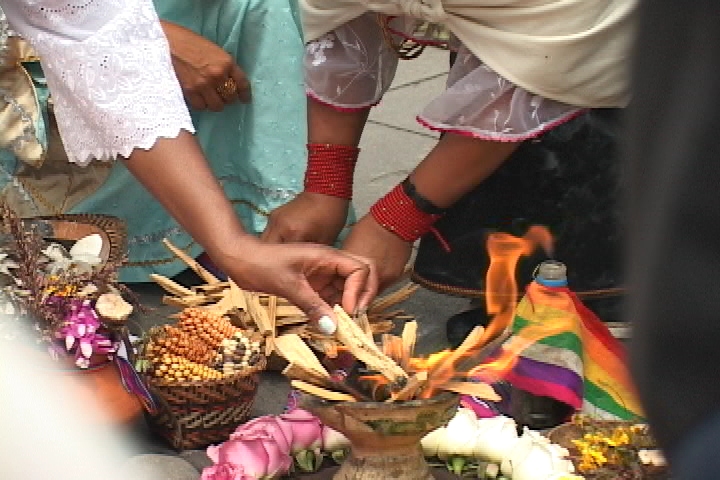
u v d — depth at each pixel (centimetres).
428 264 249
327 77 222
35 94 251
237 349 207
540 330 202
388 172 356
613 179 237
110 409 193
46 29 173
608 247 242
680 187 59
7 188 264
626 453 176
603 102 207
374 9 212
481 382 171
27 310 189
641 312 60
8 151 261
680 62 60
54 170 265
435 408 153
